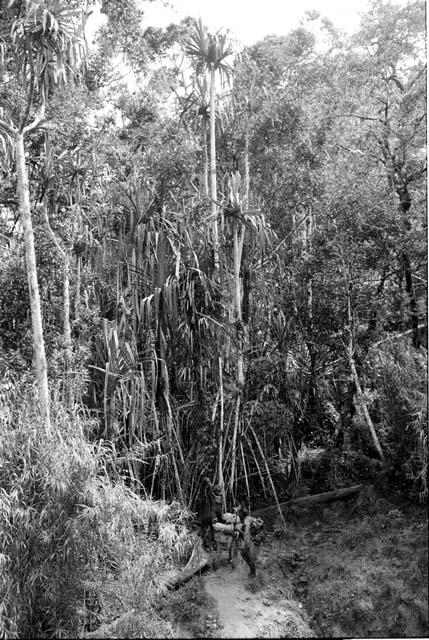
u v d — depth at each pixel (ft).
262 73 36.27
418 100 31.58
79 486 22.68
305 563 27.48
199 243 31.27
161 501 26.73
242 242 30.35
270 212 34.86
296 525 29.84
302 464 33.09
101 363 31.07
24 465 23.06
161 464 29.58
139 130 38.09
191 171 34.09
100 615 23.76
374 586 25.26
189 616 24.47
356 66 34.12
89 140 31.37
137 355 30.22
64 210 33.63
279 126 34.32
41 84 27.30
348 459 30.86
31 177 33.24
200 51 32.17
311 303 31.48
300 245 33.17
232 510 28.81
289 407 31.86
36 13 24.64
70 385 27.81
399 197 31.22
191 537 27.22
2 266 29.37
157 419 30.22
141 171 33.42
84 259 34.09
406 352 28.25
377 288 31.86
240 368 30.09
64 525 22.47
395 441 29.45
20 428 23.81
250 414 30.14
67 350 28.60
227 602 25.43
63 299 30.86
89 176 33.12
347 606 25.07
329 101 34.22
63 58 26.45
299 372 32.65
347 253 29.48
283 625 24.80
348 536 27.76
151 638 22.56
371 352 30.19
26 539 22.38
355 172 30.99
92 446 24.31
